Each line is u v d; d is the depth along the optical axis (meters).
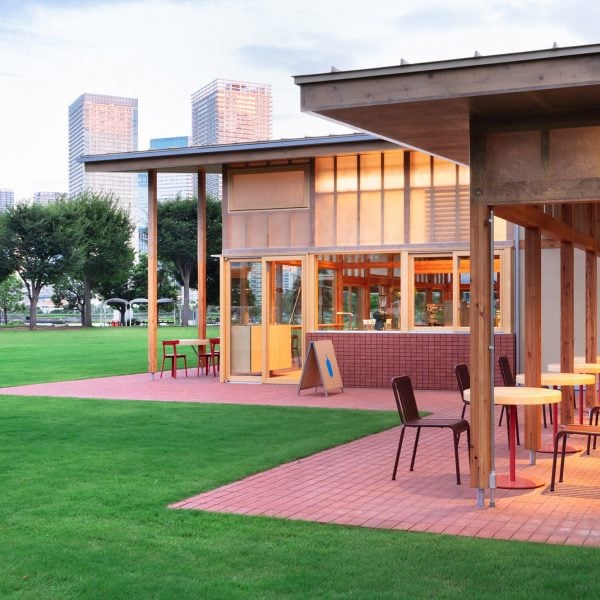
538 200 6.91
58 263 60.25
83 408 13.84
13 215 59.44
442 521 6.50
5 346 34.56
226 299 18.72
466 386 10.49
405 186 17.08
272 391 16.77
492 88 6.33
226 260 18.61
